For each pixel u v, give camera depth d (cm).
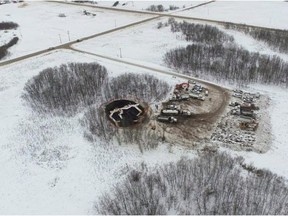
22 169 4816
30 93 6631
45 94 6525
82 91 6644
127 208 3988
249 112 5797
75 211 4084
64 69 7481
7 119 5975
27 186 4512
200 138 5281
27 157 5047
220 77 7381
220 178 4284
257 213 3831
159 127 5569
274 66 7531
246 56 8144
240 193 4075
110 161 4891
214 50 8631
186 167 4488
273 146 5069
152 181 4341
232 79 7300
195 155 4891
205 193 4128
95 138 5369
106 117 5891
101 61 8312
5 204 4225
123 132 5447
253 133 5359
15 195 4366
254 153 4922
